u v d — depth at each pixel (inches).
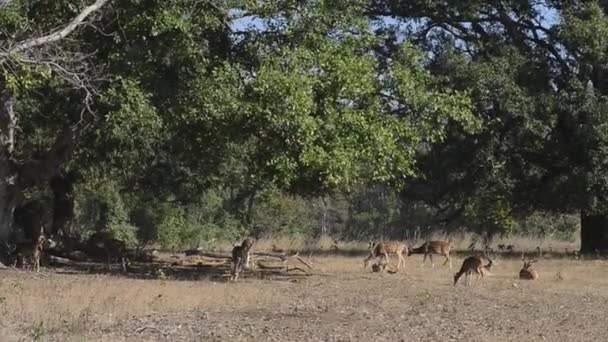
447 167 1366.9
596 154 1256.8
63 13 885.2
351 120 903.1
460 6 1309.1
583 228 1510.8
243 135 925.2
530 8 1369.3
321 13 929.5
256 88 864.9
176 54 893.2
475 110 1264.8
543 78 1339.8
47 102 1042.1
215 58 927.7
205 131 964.0
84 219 1900.8
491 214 1695.4
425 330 590.6
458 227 1953.7
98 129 992.2
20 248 1015.6
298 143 875.4
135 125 885.8
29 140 1261.1
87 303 673.6
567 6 1338.6
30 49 767.7
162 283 855.7
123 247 1157.7
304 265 1135.0
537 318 660.7
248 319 625.6
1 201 1020.5
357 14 976.9
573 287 893.2
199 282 888.9
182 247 1849.2
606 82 1386.6
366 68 915.4
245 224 2091.5
